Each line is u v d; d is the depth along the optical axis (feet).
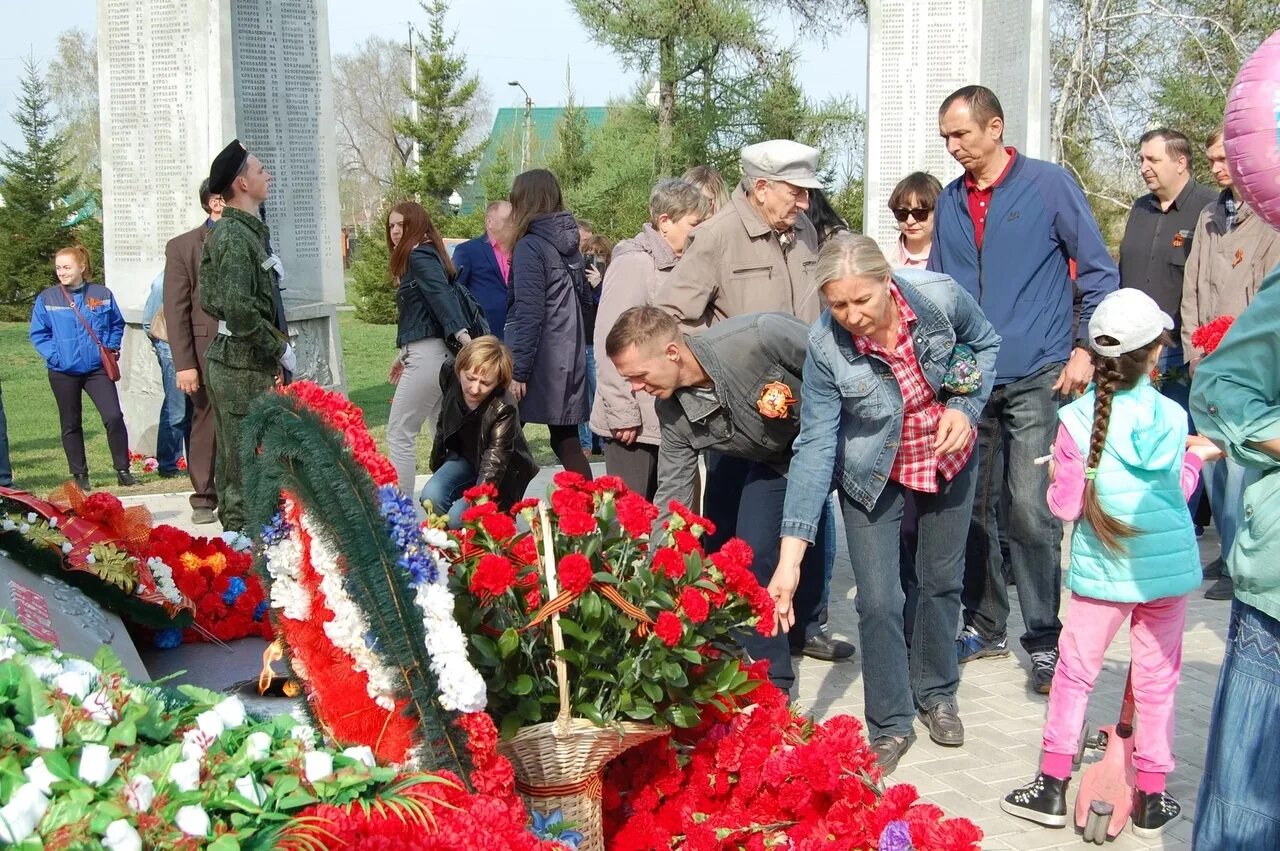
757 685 11.04
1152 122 63.87
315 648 9.24
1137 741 12.87
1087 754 15.05
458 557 10.23
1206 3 62.95
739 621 11.34
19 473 36.11
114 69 37.29
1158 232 24.89
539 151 139.85
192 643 14.67
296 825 6.90
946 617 15.37
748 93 91.40
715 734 11.32
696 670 10.91
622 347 13.80
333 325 41.81
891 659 14.43
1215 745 9.73
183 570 14.66
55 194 108.17
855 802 10.43
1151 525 12.46
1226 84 61.77
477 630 9.95
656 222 19.92
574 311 23.22
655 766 11.09
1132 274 25.39
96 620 12.82
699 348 14.03
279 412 8.82
